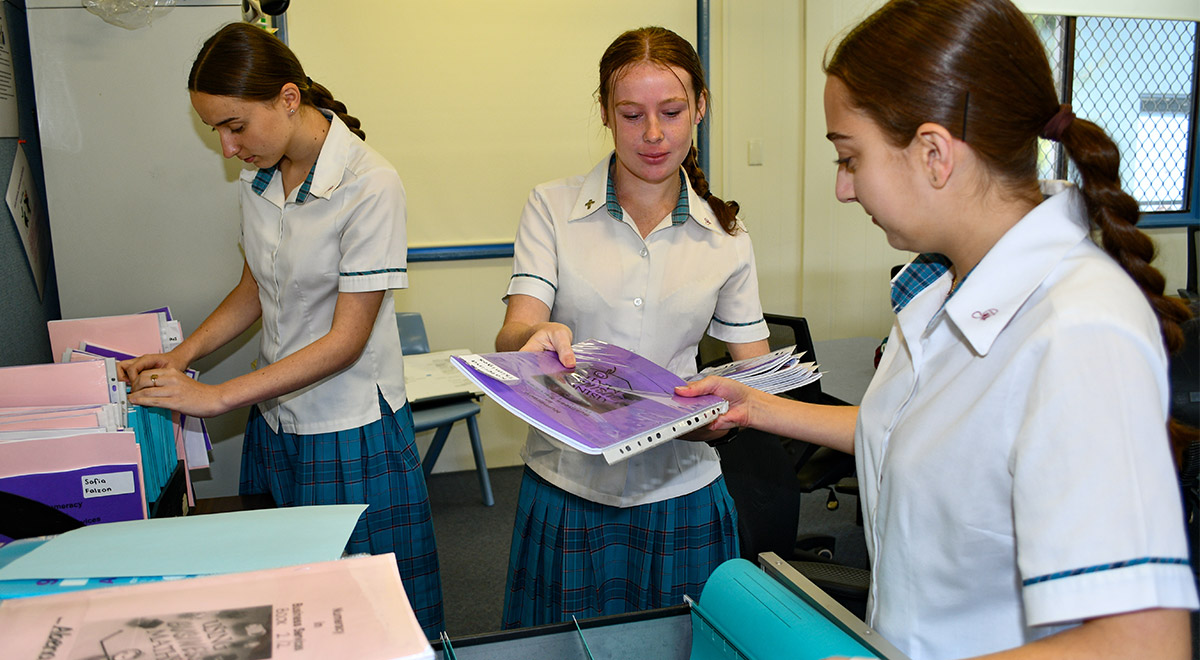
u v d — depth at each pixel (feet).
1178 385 6.80
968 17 2.11
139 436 4.21
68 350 4.48
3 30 6.34
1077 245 2.16
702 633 2.62
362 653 1.84
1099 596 1.71
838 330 13.80
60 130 6.52
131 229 6.76
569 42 11.93
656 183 4.28
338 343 4.84
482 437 12.69
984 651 2.26
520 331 4.20
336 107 5.34
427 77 11.57
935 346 2.45
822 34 12.64
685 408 3.23
